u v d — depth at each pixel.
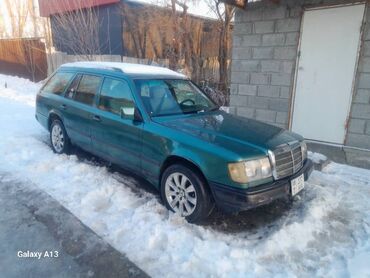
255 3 6.25
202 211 3.27
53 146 5.48
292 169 3.42
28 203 3.63
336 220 3.53
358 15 5.16
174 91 4.32
